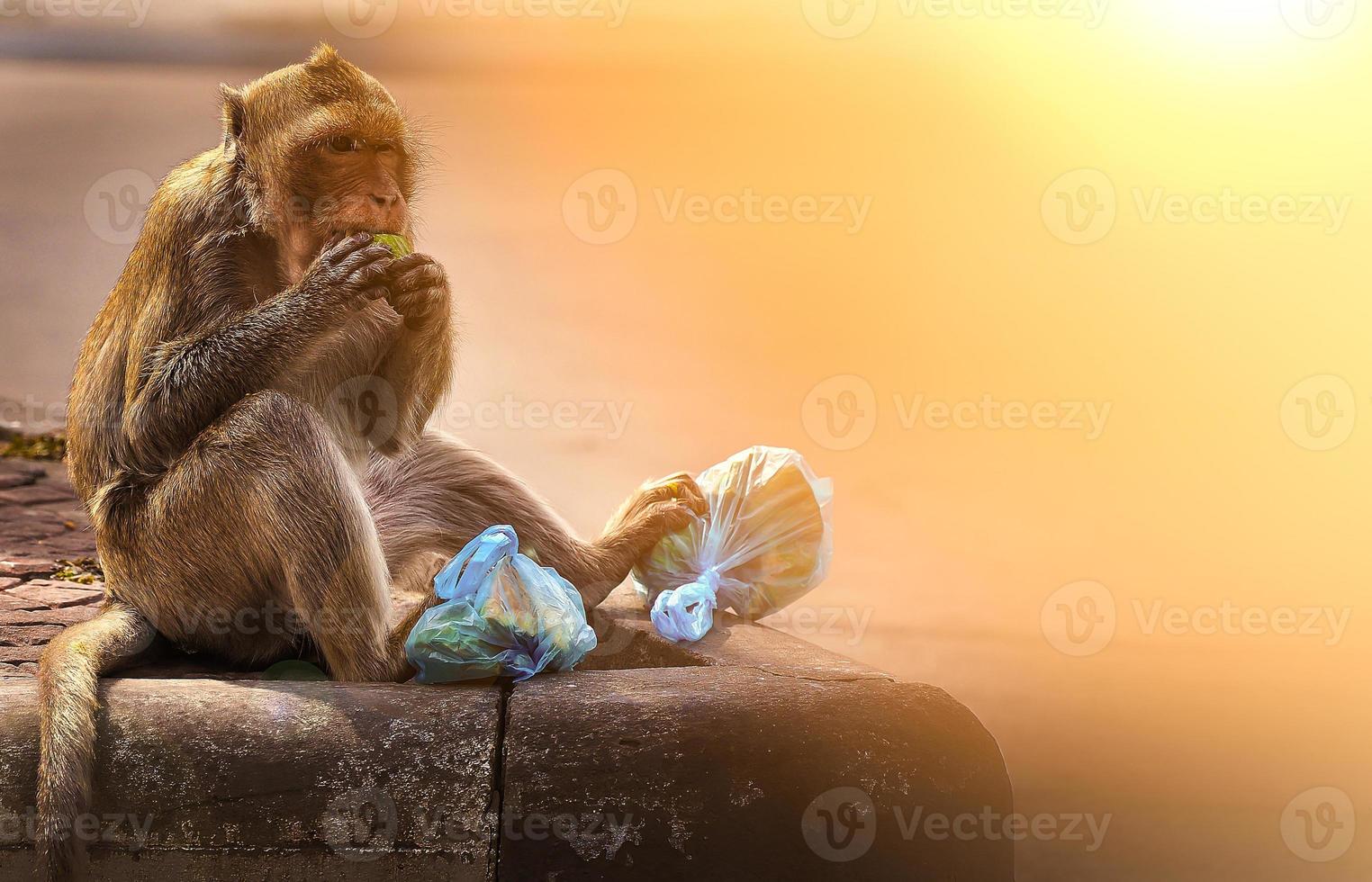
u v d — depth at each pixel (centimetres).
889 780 697
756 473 967
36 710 696
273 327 807
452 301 924
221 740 682
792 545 959
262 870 667
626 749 689
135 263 892
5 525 1284
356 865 671
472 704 714
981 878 705
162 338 852
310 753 682
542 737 692
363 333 898
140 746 677
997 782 720
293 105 876
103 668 784
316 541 781
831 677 765
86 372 902
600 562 938
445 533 965
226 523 800
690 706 710
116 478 859
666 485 977
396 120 899
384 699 714
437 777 681
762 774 688
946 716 732
